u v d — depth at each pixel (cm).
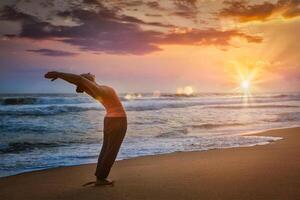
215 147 905
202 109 2788
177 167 614
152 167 622
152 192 442
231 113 2362
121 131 492
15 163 719
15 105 2370
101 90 488
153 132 1311
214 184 475
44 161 740
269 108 2936
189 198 410
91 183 498
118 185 484
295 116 2075
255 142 986
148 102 3641
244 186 459
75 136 1236
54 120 1816
